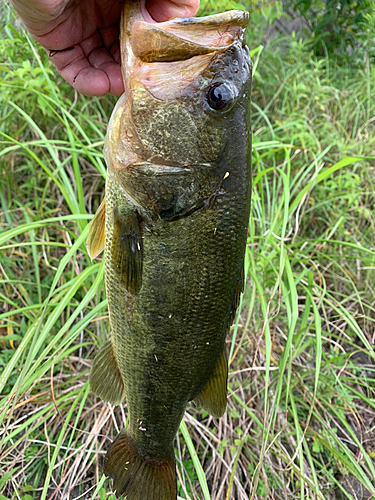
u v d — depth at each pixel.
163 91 0.28
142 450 0.37
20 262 0.60
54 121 0.65
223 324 0.33
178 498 0.47
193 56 0.28
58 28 0.35
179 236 0.30
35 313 0.55
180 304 0.31
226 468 0.49
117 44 0.39
